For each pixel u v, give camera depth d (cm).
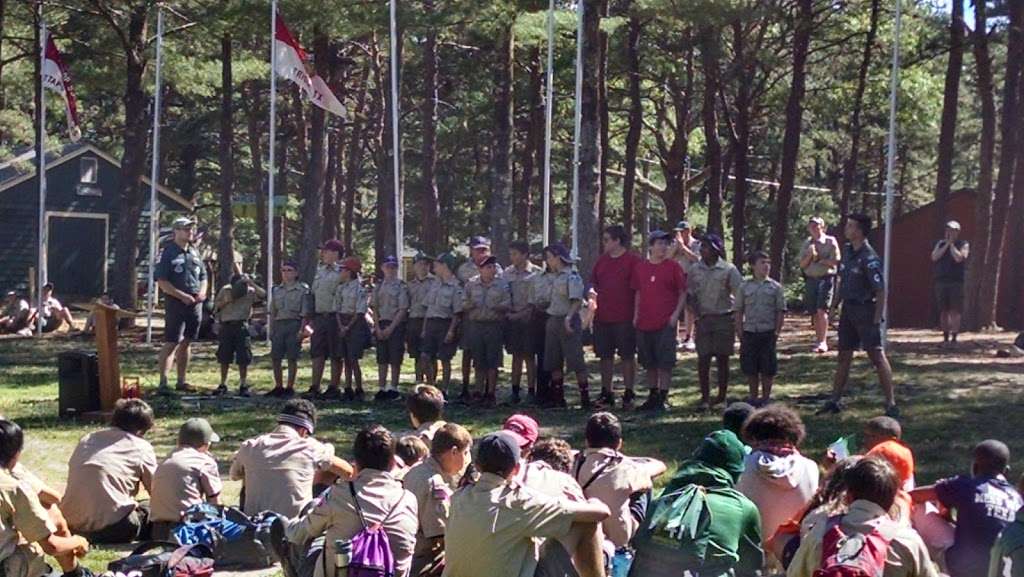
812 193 5209
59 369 1551
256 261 5550
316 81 2355
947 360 1908
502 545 630
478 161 4966
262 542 888
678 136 3644
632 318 1548
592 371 1947
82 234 4150
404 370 2070
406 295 1706
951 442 1273
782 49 3528
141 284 4216
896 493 580
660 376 1533
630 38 3309
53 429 1473
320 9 2406
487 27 2478
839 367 1448
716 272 1512
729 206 5141
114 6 2880
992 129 2545
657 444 1309
